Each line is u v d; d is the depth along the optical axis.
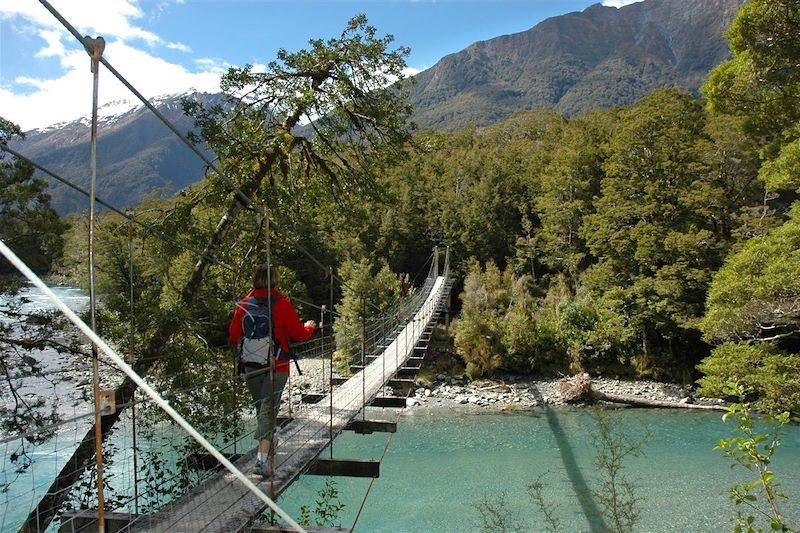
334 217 10.45
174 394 5.75
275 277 3.71
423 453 13.26
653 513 9.73
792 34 9.55
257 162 8.72
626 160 24.92
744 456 3.21
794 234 9.55
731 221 22.44
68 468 5.60
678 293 20.81
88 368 6.27
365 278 25.42
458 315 31.00
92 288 1.54
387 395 7.42
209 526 2.79
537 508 9.95
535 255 34.16
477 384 21.36
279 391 3.59
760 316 10.09
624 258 23.97
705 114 26.19
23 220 6.00
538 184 37.50
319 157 9.70
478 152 46.62
